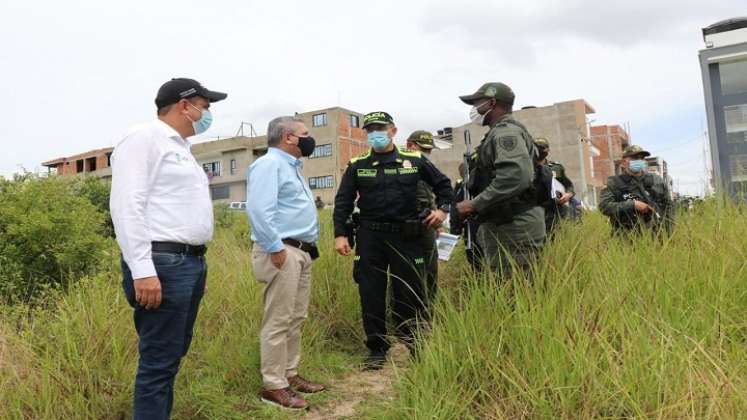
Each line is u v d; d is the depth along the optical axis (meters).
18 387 2.70
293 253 3.36
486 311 3.06
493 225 3.56
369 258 3.98
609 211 5.21
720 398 2.04
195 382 3.31
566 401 2.28
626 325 2.70
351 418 2.98
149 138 2.46
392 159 4.00
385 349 4.00
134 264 2.31
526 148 3.43
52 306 3.75
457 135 46.72
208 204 2.66
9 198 4.54
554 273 3.26
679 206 5.61
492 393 2.54
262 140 55.56
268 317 3.28
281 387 3.23
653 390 2.24
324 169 51.59
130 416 2.89
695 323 2.81
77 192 6.48
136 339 3.30
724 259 3.42
